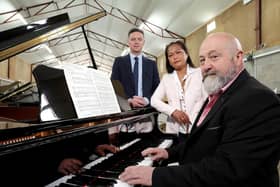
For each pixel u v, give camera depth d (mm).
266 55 4699
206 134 1140
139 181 1024
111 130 1841
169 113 2230
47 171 1198
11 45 1683
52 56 15984
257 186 1033
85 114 1390
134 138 2258
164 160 1567
